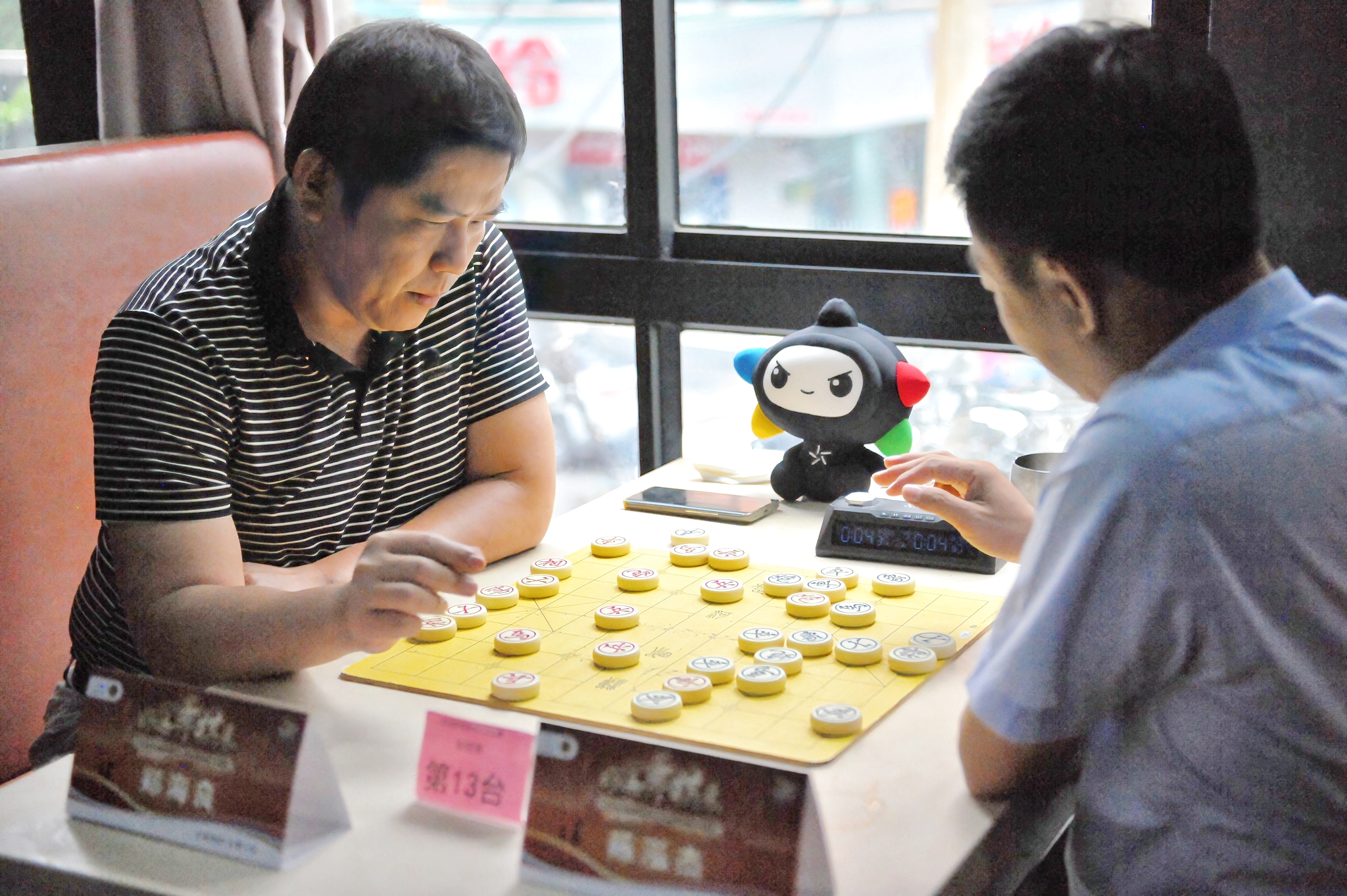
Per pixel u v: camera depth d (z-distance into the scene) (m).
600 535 1.28
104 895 0.74
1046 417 1.67
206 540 1.06
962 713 0.90
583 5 2.04
